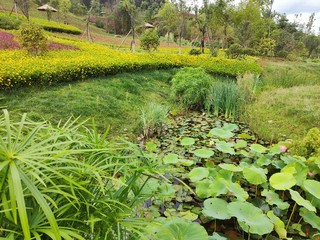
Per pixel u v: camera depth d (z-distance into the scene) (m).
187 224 1.95
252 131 5.26
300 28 36.97
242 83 7.42
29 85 5.30
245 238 2.33
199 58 11.65
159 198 2.65
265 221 2.05
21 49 8.62
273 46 20.73
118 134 4.64
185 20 22.59
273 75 10.74
